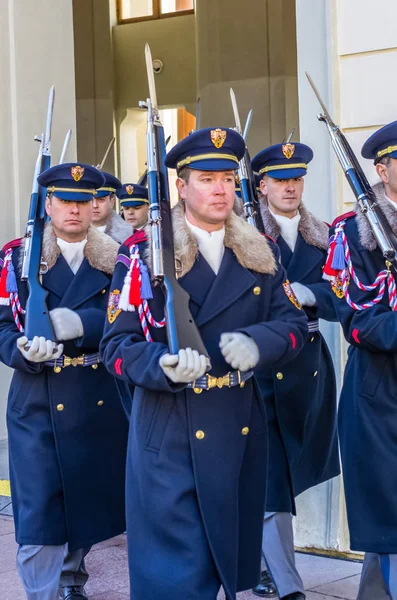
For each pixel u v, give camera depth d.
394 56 6.56
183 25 20.86
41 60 11.06
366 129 6.68
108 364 4.39
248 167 6.42
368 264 4.88
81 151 21.53
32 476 5.54
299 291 6.07
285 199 6.41
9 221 10.73
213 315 4.38
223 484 4.30
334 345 6.79
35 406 5.64
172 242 4.39
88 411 5.69
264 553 5.77
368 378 4.91
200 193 4.36
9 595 6.18
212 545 4.21
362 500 4.91
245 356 4.18
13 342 5.49
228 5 19.39
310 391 6.16
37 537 5.44
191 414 4.33
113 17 21.44
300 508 6.88
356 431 4.94
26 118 10.86
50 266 5.77
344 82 6.73
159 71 21.11
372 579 5.05
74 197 5.74
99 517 5.73
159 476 4.29
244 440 4.44
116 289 4.51
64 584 5.91
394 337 4.64
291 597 5.67
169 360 3.99
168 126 22.42
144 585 4.22
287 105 19.03
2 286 5.71
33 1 10.97
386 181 4.91
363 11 6.64
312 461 6.39
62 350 5.36
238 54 19.38
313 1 6.81
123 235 7.70
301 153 6.38
